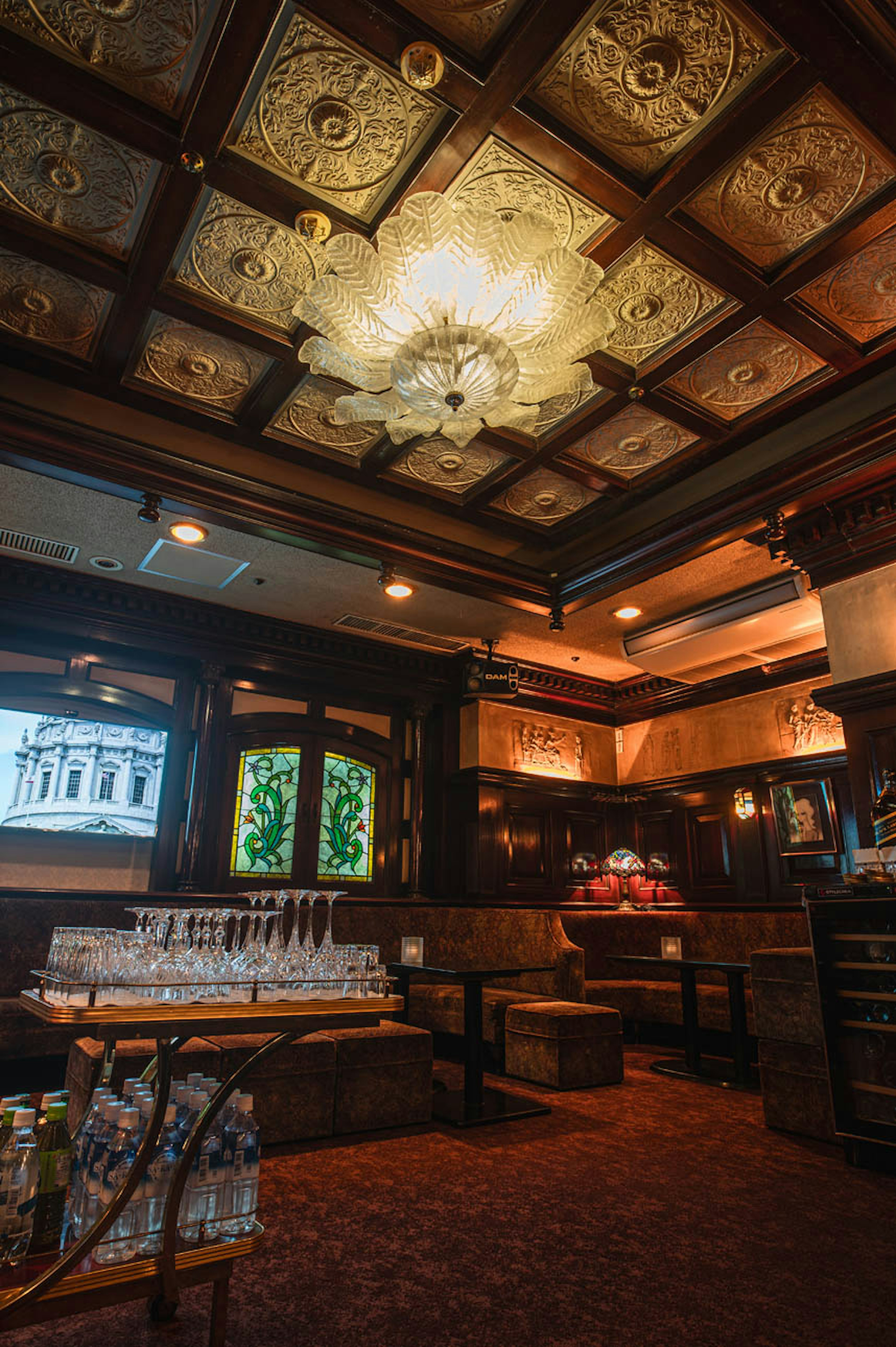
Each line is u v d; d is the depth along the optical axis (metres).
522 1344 1.84
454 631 6.90
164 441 4.41
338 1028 2.12
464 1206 2.72
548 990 5.62
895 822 3.81
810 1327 1.93
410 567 5.36
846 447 4.20
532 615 6.47
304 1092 3.58
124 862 5.88
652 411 4.23
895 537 4.50
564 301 2.84
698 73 2.57
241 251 3.24
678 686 7.83
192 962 2.14
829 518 4.72
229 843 6.30
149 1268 1.74
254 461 4.66
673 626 6.48
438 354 2.72
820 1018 3.66
